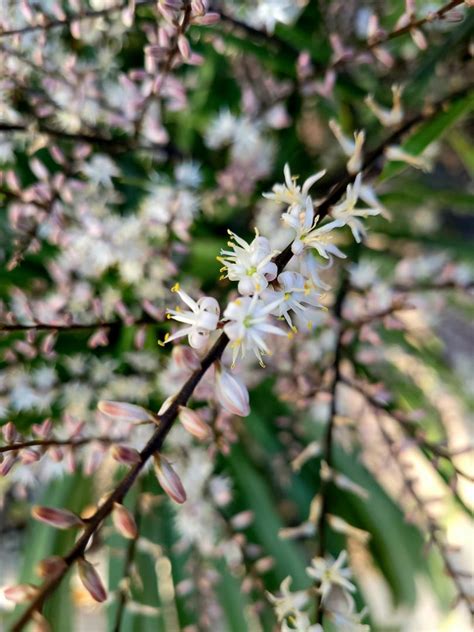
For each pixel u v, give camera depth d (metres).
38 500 0.19
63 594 0.19
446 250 0.20
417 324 0.21
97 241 0.13
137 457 0.07
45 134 0.13
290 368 0.16
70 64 0.13
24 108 0.14
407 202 0.18
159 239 0.15
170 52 0.11
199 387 0.13
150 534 0.18
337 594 0.19
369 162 0.11
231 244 0.09
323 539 0.11
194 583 0.17
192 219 0.15
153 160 0.17
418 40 0.11
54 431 0.14
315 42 0.16
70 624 0.19
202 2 0.10
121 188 0.17
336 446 0.19
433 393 0.22
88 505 0.19
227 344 0.08
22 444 0.09
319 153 0.19
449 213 0.26
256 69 0.18
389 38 0.12
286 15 0.14
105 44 0.15
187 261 0.16
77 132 0.14
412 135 0.11
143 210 0.15
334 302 0.15
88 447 0.14
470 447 0.12
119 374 0.16
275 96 0.16
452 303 0.21
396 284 0.17
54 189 0.13
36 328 0.11
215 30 0.14
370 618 0.19
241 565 0.17
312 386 0.14
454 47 0.15
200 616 0.18
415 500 0.12
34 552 0.18
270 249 0.09
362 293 0.16
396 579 0.20
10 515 0.22
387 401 0.14
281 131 0.18
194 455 0.15
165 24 0.12
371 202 0.09
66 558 0.07
